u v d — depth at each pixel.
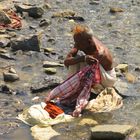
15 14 23.34
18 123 13.90
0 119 14.11
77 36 14.97
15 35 20.81
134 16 24.73
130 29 22.69
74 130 13.53
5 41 19.88
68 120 14.04
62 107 14.73
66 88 14.86
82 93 14.77
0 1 25.83
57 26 22.80
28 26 22.52
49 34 21.64
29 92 15.88
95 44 15.08
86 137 13.15
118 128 13.12
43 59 18.70
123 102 15.27
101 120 14.12
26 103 15.13
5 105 14.98
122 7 26.30
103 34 21.86
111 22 23.72
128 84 16.41
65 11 24.42
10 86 16.23
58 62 18.42
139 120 14.15
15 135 13.28
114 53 19.47
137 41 21.02
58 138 13.10
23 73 17.38
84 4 26.75
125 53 19.52
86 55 14.94
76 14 24.83
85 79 14.88
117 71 17.36
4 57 18.67
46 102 14.69
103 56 15.04
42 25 22.66
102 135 12.94
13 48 19.39
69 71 15.31
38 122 13.82
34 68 17.86
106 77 15.15
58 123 13.89
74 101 14.91
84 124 13.86
